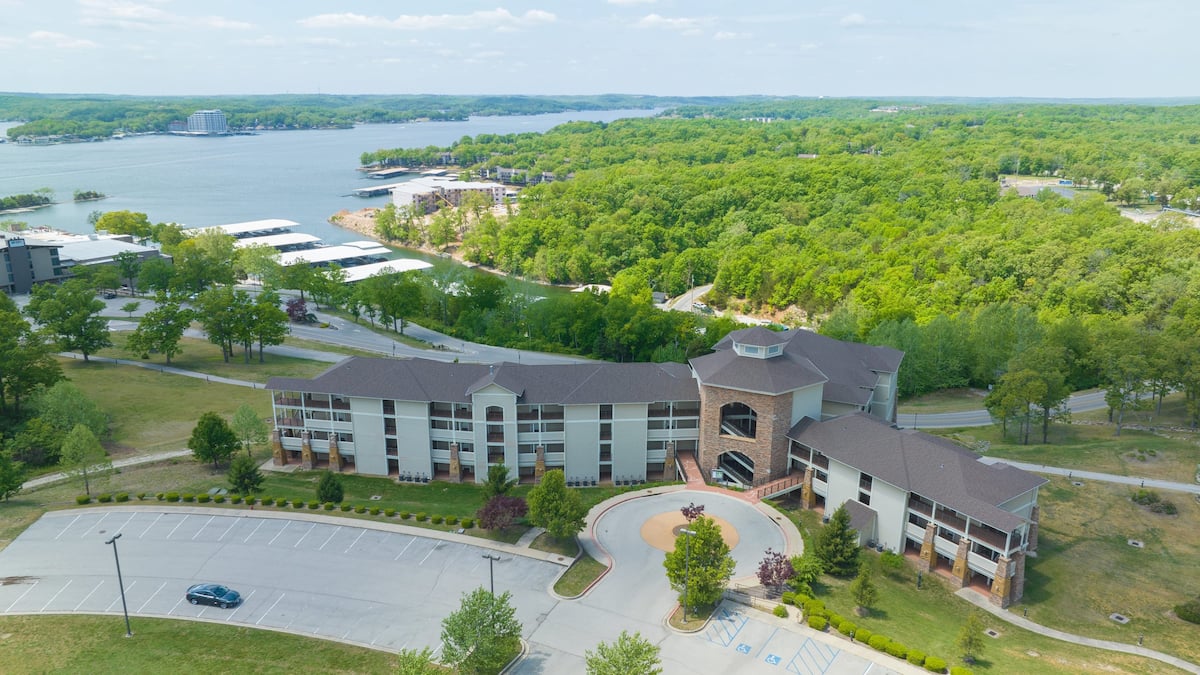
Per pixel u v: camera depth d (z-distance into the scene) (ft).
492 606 201.67
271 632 219.82
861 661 207.51
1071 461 357.82
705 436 325.62
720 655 210.38
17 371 389.19
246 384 463.83
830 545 257.96
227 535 274.36
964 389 499.92
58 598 233.35
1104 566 273.75
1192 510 309.63
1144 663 216.54
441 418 335.26
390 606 233.55
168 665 203.51
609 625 225.35
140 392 442.09
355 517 289.12
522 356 552.00
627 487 321.32
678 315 565.53
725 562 228.43
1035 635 230.89
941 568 267.39
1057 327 487.61
